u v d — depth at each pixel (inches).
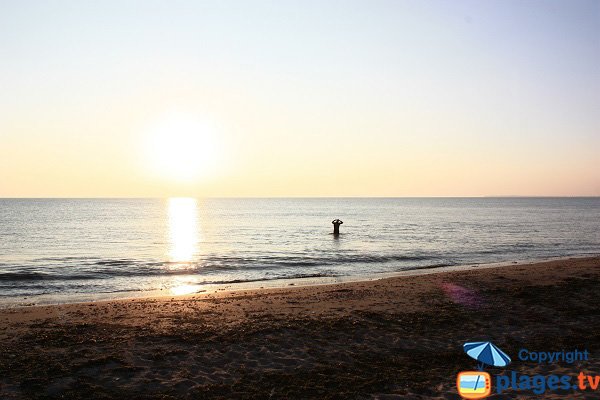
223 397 351.6
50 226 2974.9
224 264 1258.0
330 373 400.8
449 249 1679.4
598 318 581.3
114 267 1200.2
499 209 6766.7
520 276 917.8
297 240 2073.1
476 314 599.8
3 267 1205.1
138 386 369.7
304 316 590.6
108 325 540.4
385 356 445.4
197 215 4913.9
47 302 755.4
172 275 1077.1
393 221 3690.9
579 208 7185.0
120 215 4690.0
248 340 484.4
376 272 1120.8
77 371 395.5
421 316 588.1
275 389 366.0
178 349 454.0
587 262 1219.2
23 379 375.9
